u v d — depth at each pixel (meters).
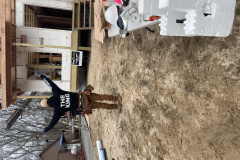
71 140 9.73
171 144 1.94
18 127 11.05
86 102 3.04
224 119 1.32
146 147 2.45
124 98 3.22
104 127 4.40
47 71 8.84
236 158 1.23
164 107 2.05
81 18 6.04
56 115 2.93
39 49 6.28
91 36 6.56
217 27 1.07
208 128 1.46
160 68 2.14
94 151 5.29
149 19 1.73
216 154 1.39
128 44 3.13
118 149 3.45
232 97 1.27
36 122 11.54
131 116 2.91
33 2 5.93
